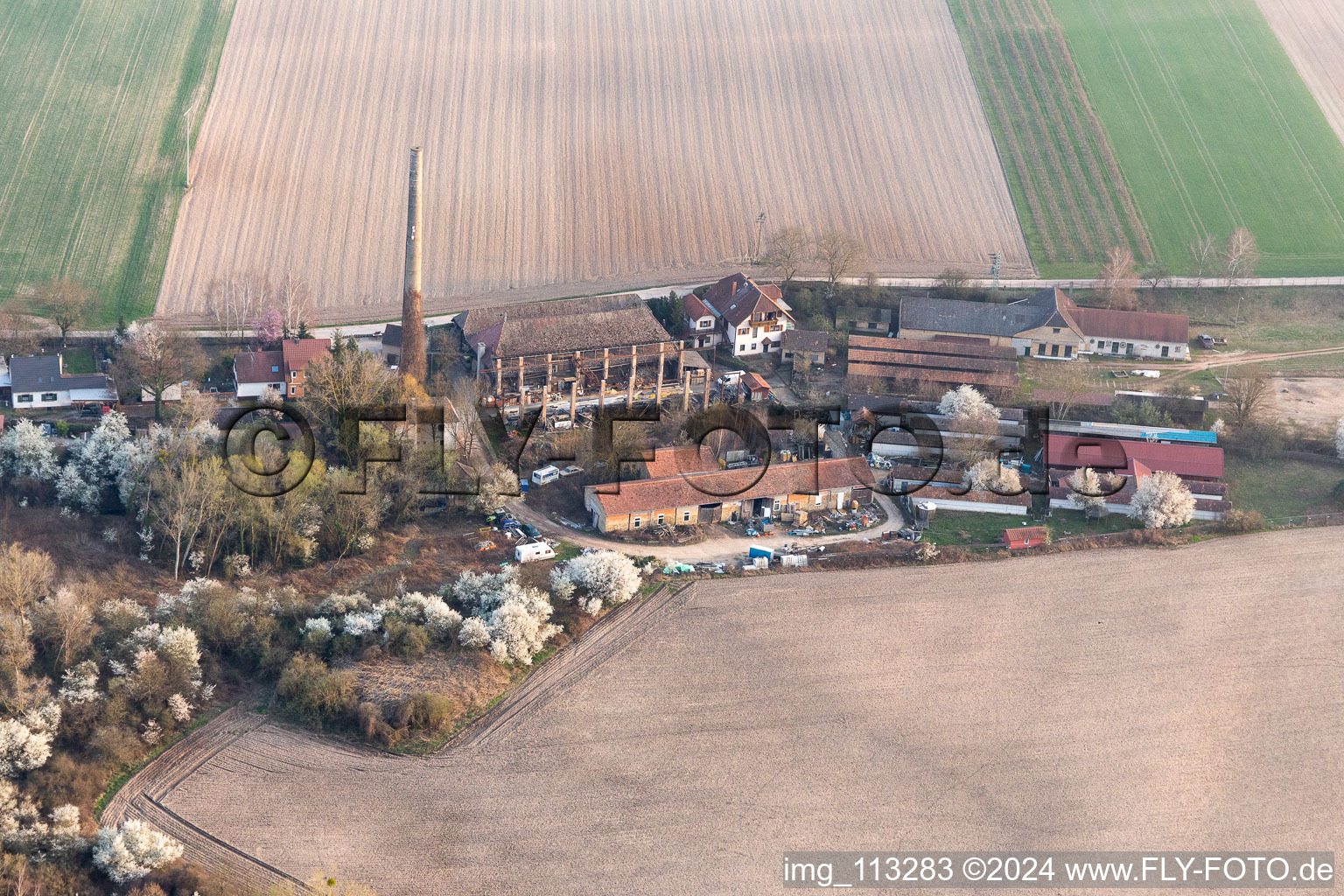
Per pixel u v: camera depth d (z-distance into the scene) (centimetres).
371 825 10656
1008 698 12506
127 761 11119
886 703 12369
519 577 13562
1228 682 12875
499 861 10369
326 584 13612
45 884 9669
